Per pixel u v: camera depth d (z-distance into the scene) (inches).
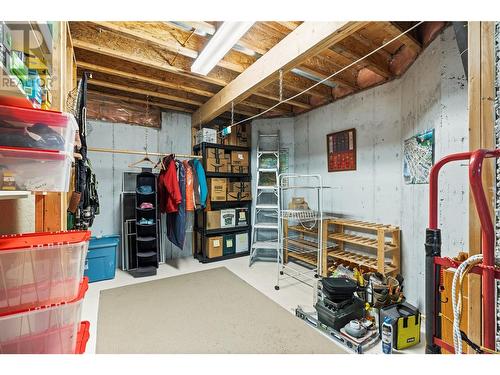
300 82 126.3
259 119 175.3
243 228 167.6
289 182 168.1
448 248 73.0
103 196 143.7
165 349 70.7
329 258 127.6
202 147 156.1
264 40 91.7
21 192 35.7
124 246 142.3
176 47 90.0
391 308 77.3
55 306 37.7
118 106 148.6
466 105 67.5
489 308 29.1
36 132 40.8
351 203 126.6
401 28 80.0
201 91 131.6
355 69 118.4
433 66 78.9
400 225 100.5
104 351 69.5
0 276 35.3
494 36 41.4
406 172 95.8
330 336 77.3
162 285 117.6
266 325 83.4
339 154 134.0
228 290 111.9
